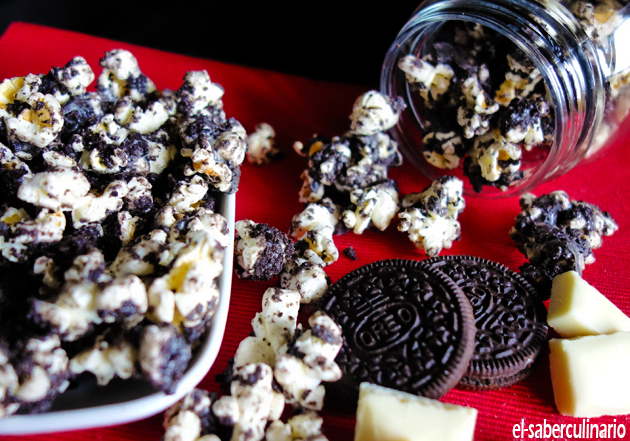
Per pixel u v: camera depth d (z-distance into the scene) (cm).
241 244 23
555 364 21
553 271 23
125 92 26
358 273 23
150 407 18
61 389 19
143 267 19
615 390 20
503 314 22
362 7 35
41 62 31
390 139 27
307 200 26
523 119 25
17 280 20
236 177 23
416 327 21
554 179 27
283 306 21
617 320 22
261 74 33
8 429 18
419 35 27
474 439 20
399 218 25
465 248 26
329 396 21
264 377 20
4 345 18
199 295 19
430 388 20
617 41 24
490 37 26
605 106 25
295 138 30
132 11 38
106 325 19
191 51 36
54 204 20
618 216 27
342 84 33
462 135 27
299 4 37
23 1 38
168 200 22
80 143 22
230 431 19
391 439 19
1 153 21
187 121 23
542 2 24
